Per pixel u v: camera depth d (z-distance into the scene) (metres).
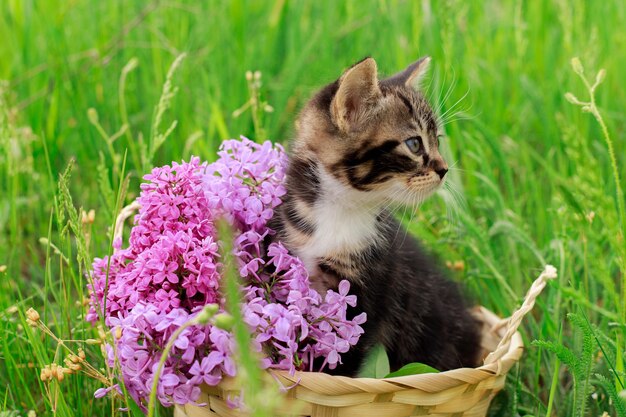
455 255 1.29
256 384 0.95
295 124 1.18
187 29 1.50
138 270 1.10
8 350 1.16
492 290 1.26
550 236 1.30
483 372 1.10
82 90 1.44
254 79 1.35
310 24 1.55
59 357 1.15
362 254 1.14
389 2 1.52
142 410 1.11
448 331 1.21
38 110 1.42
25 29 1.48
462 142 1.35
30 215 1.37
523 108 1.47
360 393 1.07
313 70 1.45
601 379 1.10
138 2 1.53
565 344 1.20
